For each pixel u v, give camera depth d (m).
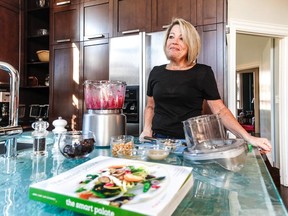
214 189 0.48
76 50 2.51
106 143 0.96
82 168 0.51
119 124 1.00
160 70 1.38
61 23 2.60
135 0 2.25
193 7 2.06
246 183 0.52
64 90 2.56
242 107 6.26
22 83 2.85
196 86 1.25
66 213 0.38
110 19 2.35
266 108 3.84
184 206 0.40
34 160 0.77
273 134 3.36
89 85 0.98
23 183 0.54
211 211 0.38
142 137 1.11
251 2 2.68
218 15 1.98
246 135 0.97
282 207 0.39
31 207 0.41
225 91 1.95
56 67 2.61
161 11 2.15
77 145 0.76
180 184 0.41
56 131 0.94
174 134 1.27
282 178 2.95
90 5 2.45
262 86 4.20
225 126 1.11
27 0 2.89
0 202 0.43
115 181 0.42
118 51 2.19
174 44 1.26
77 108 2.49
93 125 0.96
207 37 2.01
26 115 2.98
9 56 2.71
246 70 5.28
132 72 2.12
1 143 1.03
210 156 0.66
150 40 2.07
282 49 2.93
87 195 0.37
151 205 0.33
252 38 4.41
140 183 0.41
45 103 3.28
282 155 2.98
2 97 2.55
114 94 0.99
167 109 1.31
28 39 2.93
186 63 1.32
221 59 1.97
